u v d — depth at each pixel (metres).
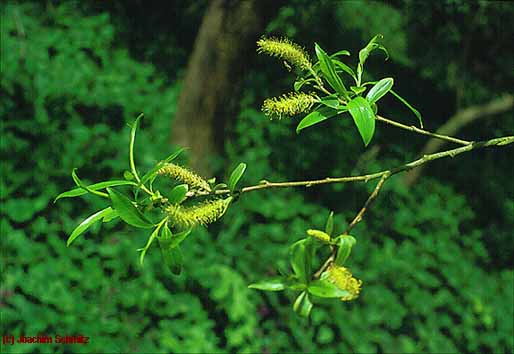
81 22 6.27
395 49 7.29
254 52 5.21
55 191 4.97
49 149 5.09
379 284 5.31
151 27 6.86
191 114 5.32
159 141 5.41
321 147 6.06
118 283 4.66
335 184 5.89
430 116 7.14
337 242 1.35
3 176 4.91
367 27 7.32
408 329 5.30
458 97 6.89
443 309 5.56
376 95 1.53
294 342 4.81
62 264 4.61
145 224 1.37
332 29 7.20
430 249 5.69
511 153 7.04
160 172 1.46
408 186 6.35
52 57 6.07
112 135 5.31
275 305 4.88
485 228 6.59
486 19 6.89
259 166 5.69
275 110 1.45
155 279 4.71
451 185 6.44
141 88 5.96
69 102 5.40
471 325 5.47
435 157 1.59
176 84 6.26
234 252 4.99
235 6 5.05
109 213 1.43
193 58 5.29
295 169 5.86
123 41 6.59
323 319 5.02
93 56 6.16
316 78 1.57
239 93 5.36
